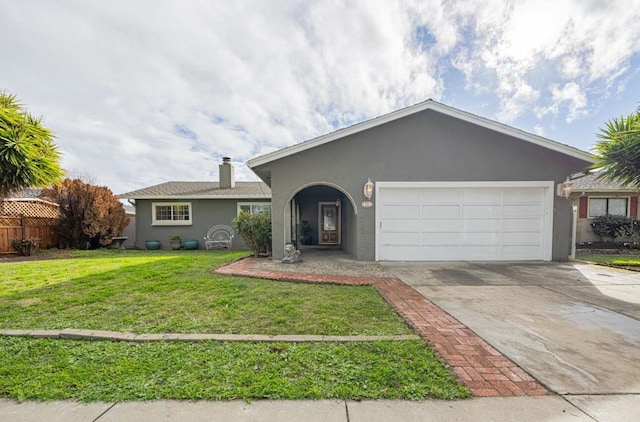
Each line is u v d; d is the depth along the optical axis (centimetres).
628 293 517
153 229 1450
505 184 840
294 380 245
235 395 226
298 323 373
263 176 1016
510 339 326
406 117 841
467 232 853
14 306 439
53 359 284
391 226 849
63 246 1287
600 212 1308
